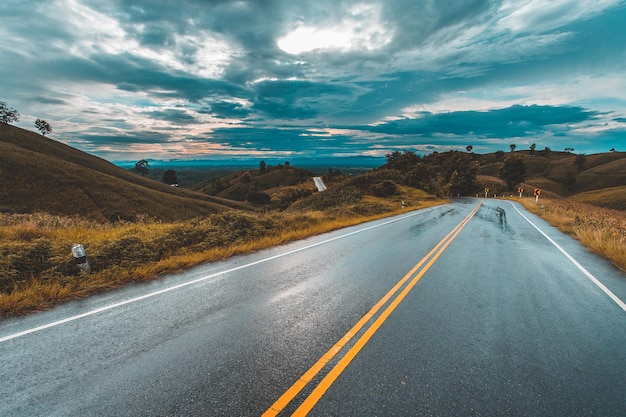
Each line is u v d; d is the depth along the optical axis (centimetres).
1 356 353
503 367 342
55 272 638
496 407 278
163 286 618
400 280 670
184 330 423
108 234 1048
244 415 263
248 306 513
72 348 372
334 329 430
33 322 444
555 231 1533
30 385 302
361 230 1538
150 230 1111
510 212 2694
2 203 4141
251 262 832
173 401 281
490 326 446
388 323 451
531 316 485
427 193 5709
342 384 307
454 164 8375
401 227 1659
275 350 371
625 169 11638
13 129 7894
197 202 6981
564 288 632
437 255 936
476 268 786
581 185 11562
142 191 6194
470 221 1959
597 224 1505
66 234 1019
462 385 308
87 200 5050
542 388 306
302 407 273
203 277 684
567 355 369
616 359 362
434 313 491
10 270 623
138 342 388
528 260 887
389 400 284
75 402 279
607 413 272
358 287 620
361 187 5869
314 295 570
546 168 13912
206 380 312
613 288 635
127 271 681
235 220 1264
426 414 267
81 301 530
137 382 308
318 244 1127
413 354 366
